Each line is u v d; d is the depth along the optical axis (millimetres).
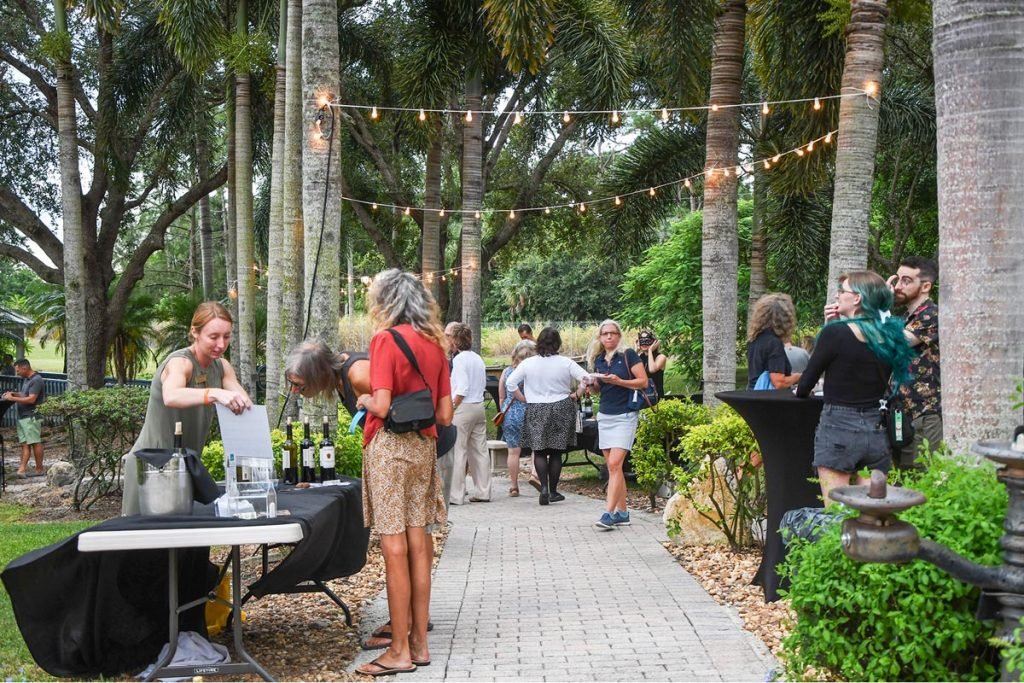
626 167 19688
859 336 5078
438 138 18594
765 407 5586
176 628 4535
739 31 11352
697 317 22891
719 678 4395
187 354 4934
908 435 5090
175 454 4465
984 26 4105
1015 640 2834
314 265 8859
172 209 24828
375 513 4781
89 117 23781
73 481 13812
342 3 19141
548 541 8242
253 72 20891
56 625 4629
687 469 8844
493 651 4977
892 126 18234
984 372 4109
